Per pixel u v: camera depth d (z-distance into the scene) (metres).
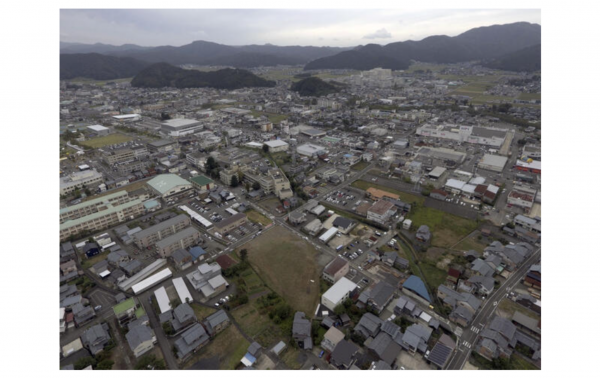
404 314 64.31
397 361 55.84
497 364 53.81
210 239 91.94
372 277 76.12
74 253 84.19
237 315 65.75
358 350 57.84
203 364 55.91
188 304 66.56
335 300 66.06
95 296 71.38
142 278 76.00
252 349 56.75
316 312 66.50
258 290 72.56
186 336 57.59
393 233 93.62
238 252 86.06
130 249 87.25
